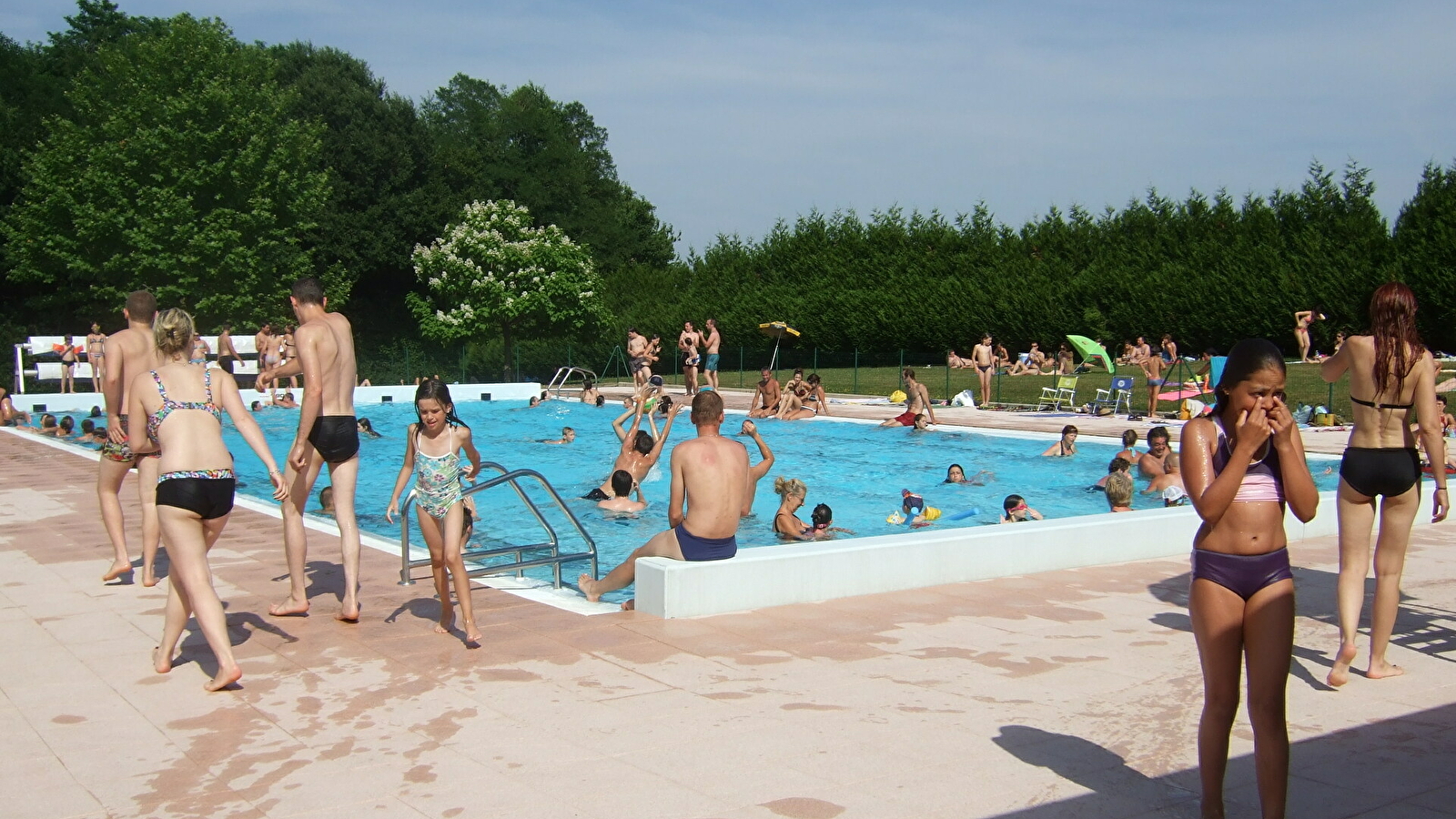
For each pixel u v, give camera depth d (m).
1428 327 31.05
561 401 31.02
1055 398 25.61
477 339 40.81
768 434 21.31
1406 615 6.88
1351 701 5.22
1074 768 4.27
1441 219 30.75
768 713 4.90
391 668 5.62
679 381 38.09
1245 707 5.06
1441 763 4.41
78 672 5.57
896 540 7.57
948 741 4.56
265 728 4.75
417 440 6.19
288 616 6.66
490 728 4.73
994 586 7.59
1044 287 38.66
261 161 39.56
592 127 75.62
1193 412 21.17
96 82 39.72
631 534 11.80
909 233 43.69
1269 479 3.67
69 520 10.44
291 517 6.60
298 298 6.47
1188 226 38.44
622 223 67.00
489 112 70.12
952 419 23.09
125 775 4.23
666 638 6.18
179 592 5.52
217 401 5.52
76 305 42.25
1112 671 5.58
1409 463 5.39
